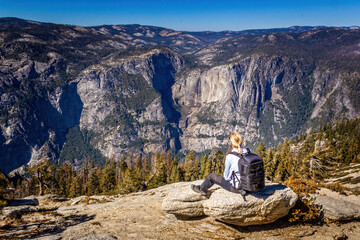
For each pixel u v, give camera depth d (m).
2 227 9.52
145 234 7.75
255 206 7.48
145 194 15.45
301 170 58.25
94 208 12.01
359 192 16.39
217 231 7.81
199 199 8.20
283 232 7.99
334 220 8.77
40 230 8.73
